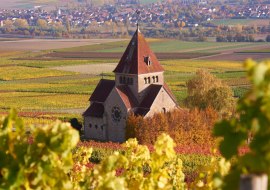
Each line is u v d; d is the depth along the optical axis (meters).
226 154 28.05
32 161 32.72
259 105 25.73
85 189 40.62
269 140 25.53
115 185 36.91
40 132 33.22
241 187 24.11
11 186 32.25
